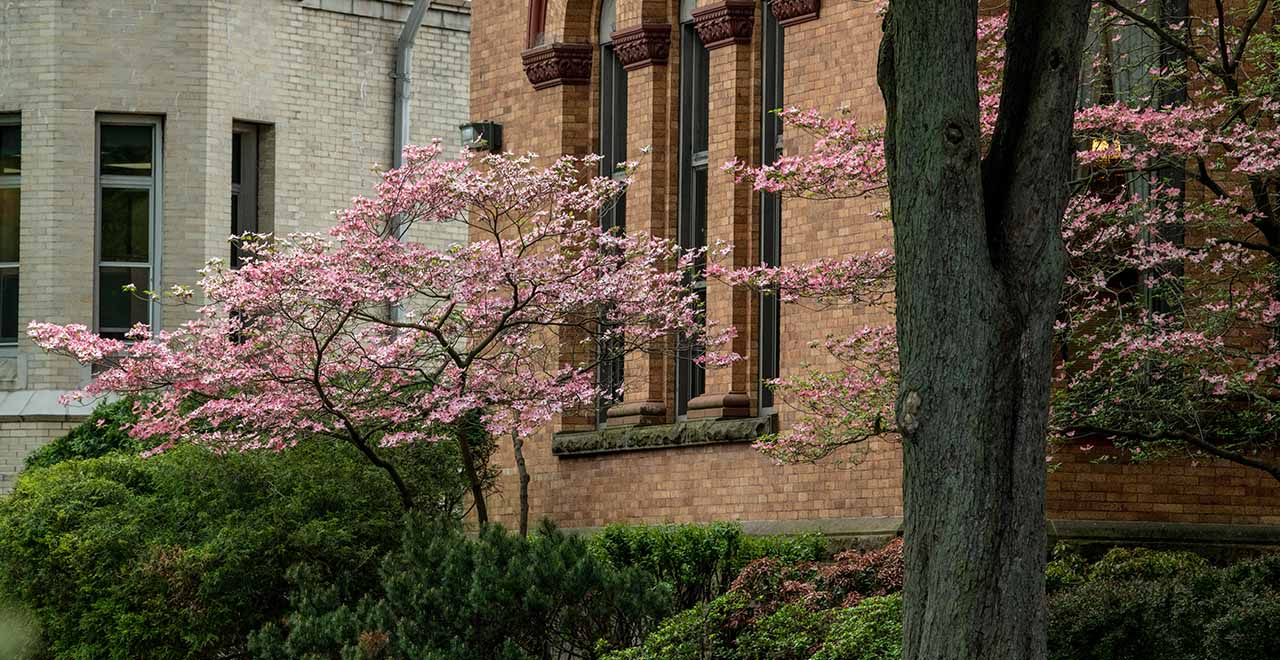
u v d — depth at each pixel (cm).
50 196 3105
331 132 3278
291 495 2244
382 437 2278
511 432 2339
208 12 3144
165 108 3134
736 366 2377
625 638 1931
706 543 2061
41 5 3109
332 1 3278
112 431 2720
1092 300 1948
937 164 1357
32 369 3097
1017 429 1358
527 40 2702
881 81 1427
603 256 2291
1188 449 1956
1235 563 1923
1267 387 1900
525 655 1875
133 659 2186
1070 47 1374
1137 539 2019
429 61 3406
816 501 2220
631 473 2508
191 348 2231
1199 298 1900
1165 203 1923
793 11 2280
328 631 1981
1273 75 1888
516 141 2728
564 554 1952
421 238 3356
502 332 2305
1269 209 1889
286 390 2180
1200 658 1612
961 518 1341
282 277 2130
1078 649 1678
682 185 2509
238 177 3238
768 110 2375
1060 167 1380
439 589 1925
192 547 2214
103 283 3142
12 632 2236
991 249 1384
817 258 2234
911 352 1366
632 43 2527
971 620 1336
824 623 1761
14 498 2306
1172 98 2047
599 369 2584
